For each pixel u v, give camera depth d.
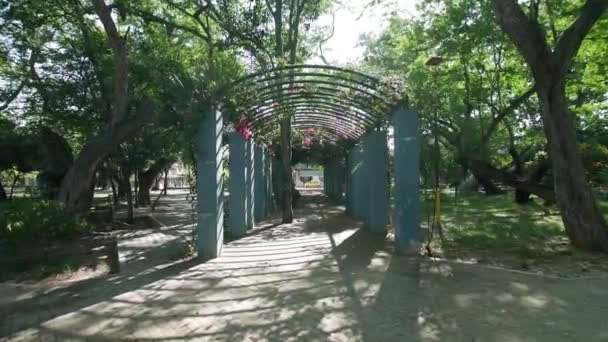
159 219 14.19
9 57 11.12
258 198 13.24
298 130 16.88
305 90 9.42
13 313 4.67
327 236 9.90
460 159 11.82
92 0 8.85
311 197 26.09
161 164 19.38
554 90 7.61
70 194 9.31
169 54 11.94
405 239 7.68
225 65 10.02
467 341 3.80
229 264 7.00
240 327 4.19
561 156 7.78
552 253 7.50
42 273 6.60
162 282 5.90
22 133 14.62
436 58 9.30
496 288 5.45
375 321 4.32
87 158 9.27
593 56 10.95
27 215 8.09
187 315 4.56
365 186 11.86
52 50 11.41
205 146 7.50
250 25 11.71
